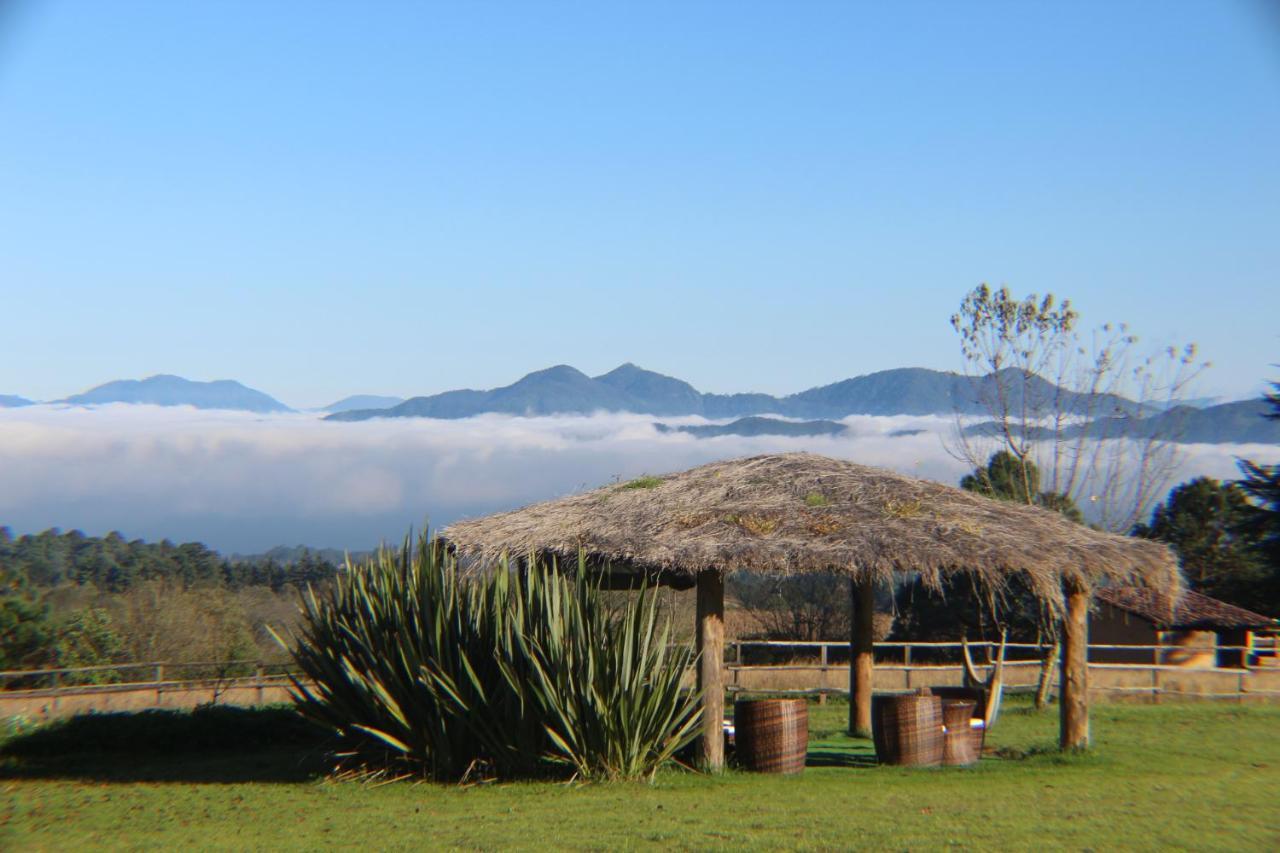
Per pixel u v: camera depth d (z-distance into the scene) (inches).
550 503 669.9
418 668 549.3
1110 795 486.0
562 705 526.9
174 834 422.0
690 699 563.8
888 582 553.0
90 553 1887.3
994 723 765.3
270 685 957.8
